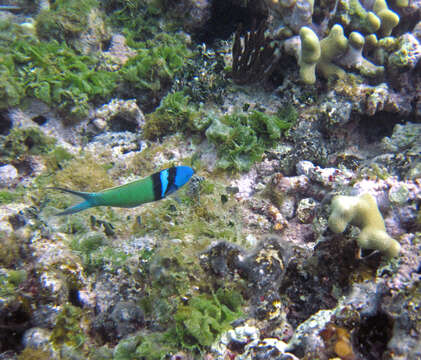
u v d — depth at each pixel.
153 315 0.37
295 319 0.37
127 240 0.45
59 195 0.52
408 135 0.53
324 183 0.48
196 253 0.38
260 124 0.57
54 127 0.66
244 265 0.37
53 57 0.68
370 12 0.58
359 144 0.61
